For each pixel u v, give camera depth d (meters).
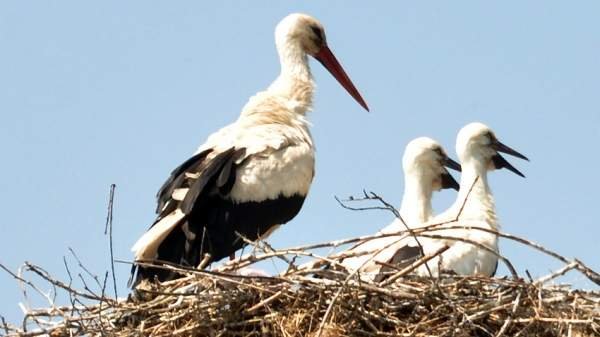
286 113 19.84
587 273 14.89
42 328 15.60
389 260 17.78
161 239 17.89
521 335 15.06
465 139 20.58
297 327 15.20
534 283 15.10
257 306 15.26
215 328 15.38
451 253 18.08
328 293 15.21
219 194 18.53
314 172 19.59
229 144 19.09
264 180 18.80
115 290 15.56
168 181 18.77
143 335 15.37
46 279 15.48
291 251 15.46
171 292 15.42
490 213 19.45
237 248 18.58
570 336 14.80
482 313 14.95
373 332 15.16
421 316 15.19
